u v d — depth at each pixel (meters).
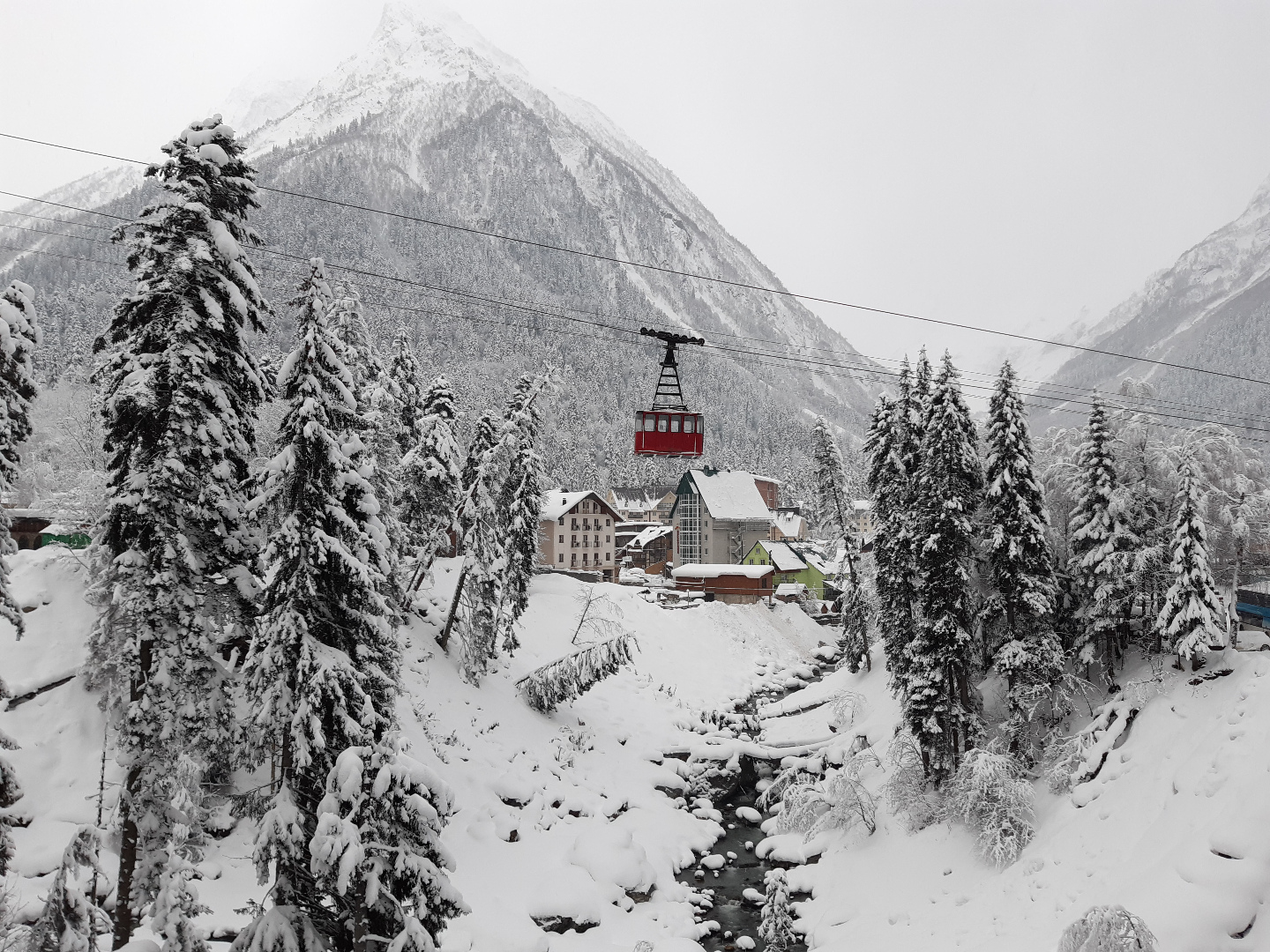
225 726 20.83
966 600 37.62
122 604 20.38
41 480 59.12
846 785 39.94
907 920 31.38
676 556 109.25
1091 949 21.70
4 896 17.95
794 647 75.12
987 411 38.50
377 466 41.12
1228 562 38.50
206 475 20.20
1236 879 23.30
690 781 49.41
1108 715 34.25
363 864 15.58
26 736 28.92
